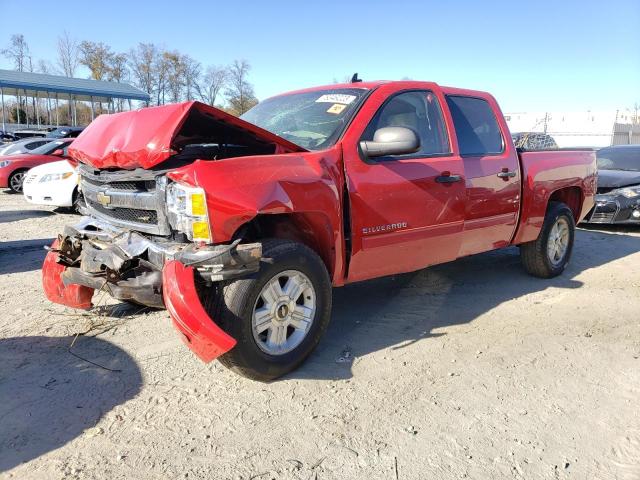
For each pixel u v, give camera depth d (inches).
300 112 172.1
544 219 224.2
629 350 159.5
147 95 1509.6
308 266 136.3
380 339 165.2
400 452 108.6
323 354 153.4
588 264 267.1
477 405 127.1
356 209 148.3
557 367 147.7
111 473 100.8
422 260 173.8
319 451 108.6
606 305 200.2
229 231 120.4
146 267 134.5
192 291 118.0
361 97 163.0
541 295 212.5
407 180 160.1
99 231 153.3
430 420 120.5
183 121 124.0
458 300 204.4
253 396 129.3
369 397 130.0
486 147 197.3
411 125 170.9
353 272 153.7
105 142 142.4
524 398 130.8
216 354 118.0
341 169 145.9
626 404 129.0
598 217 357.1
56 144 580.1
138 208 137.6
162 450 108.0
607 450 110.7
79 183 168.9
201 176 118.7
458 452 109.0
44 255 277.0
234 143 148.9
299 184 131.6
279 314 133.6
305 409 124.0
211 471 101.8
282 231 144.1
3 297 201.5
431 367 146.4
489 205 191.8
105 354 150.9
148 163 126.0
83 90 1355.8
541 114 1376.7
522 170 210.4
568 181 233.6
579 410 125.8
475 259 271.6
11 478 98.8
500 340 165.8
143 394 129.5
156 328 169.8
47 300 197.3
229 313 123.3
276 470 102.6
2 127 1423.5
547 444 112.3
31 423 116.4
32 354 150.6
